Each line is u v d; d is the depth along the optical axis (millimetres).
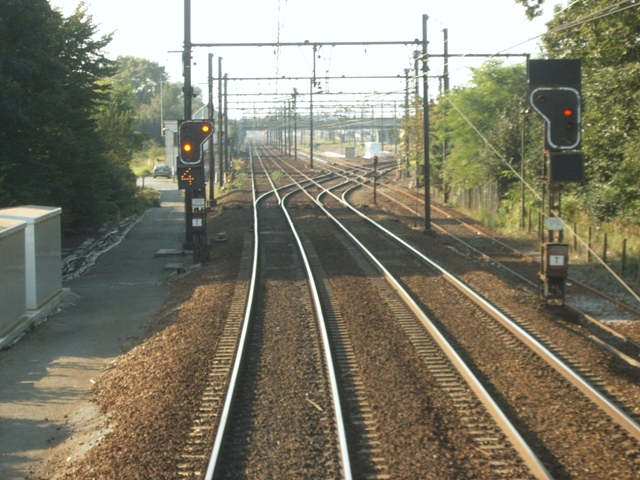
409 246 40000
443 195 75000
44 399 17625
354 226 51781
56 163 44875
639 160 37219
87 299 30203
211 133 38062
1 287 22422
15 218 25625
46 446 14844
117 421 15305
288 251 39969
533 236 46625
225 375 17812
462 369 17594
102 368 20234
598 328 24125
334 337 21453
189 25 42250
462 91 66188
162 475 12320
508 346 20453
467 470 12422
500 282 29938
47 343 23000
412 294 27578
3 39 39062
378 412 15156
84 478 12484
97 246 46938
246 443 13719
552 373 17859
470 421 14695
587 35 36469
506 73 65062
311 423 14656
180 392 16453
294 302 26469
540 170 53844
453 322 23203
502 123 60406
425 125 48750
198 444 13656
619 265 34500
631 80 35531
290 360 19125
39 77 39969
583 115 41594
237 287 29203
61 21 49188
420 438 13688
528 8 41500
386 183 97562
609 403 15180
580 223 45031
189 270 36406
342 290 28406
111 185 61156
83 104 49312
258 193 81562
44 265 27234
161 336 22078
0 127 40031
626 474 12266
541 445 13531
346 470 12109
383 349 19984
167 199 86062
